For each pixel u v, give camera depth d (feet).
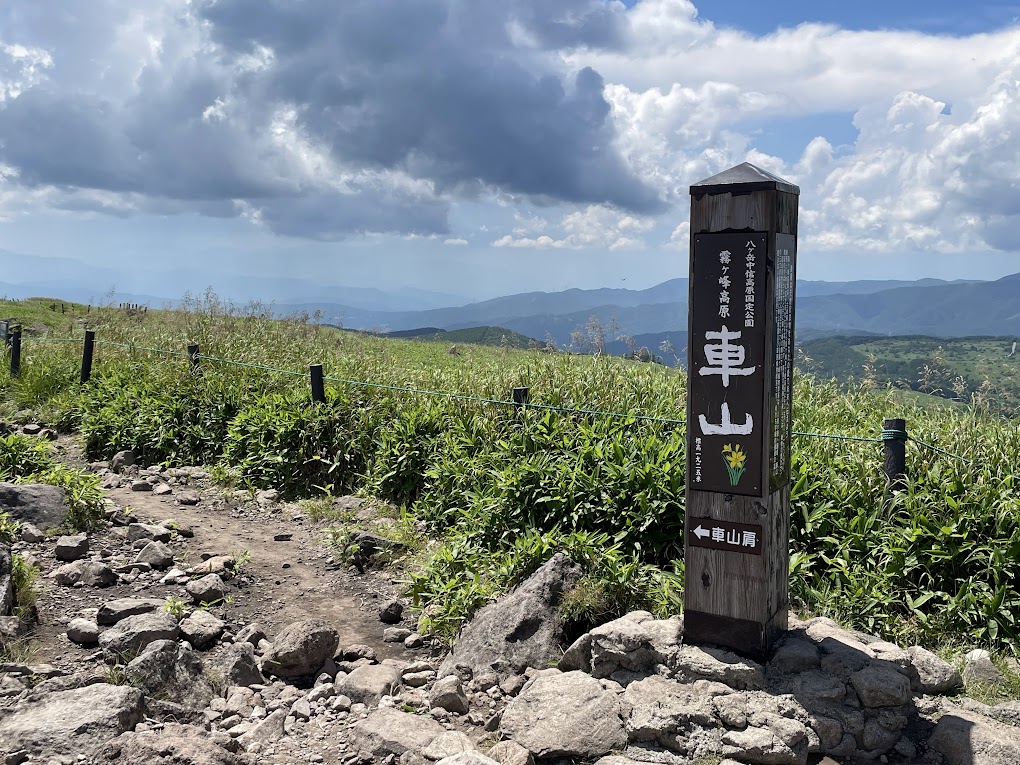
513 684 12.39
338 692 12.36
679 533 16.46
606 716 10.75
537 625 13.30
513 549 16.33
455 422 23.71
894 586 14.65
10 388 37.09
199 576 16.63
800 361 26.86
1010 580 14.34
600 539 15.96
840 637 12.08
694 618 11.72
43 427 31.91
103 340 41.81
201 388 29.84
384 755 10.37
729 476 11.32
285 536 19.97
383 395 26.86
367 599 16.47
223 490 23.77
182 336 39.27
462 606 14.84
